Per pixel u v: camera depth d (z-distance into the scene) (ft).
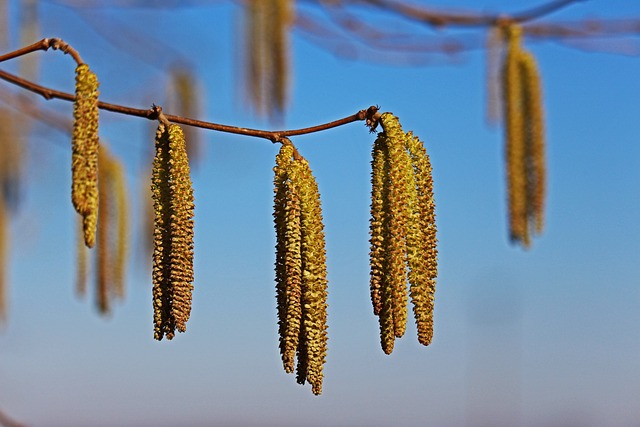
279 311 2.21
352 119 2.23
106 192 2.74
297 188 2.21
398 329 2.19
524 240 2.58
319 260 2.23
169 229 2.21
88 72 2.18
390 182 2.21
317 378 2.22
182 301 2.19
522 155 2.60
